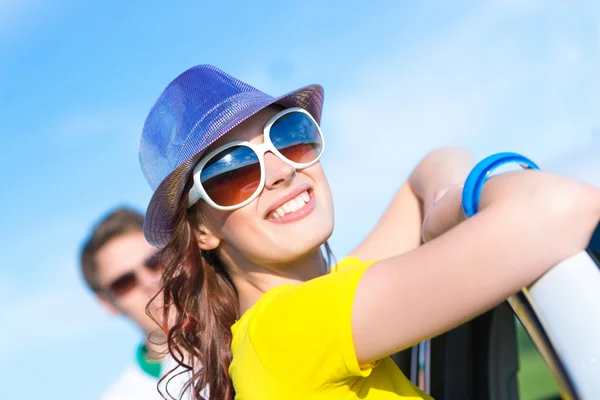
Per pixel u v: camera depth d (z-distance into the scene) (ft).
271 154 6.48
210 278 7.13
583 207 4.41
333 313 5.14
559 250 4.39
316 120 7.52
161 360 10.58
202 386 6.99
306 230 6.52
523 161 4.98
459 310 4.68
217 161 6.47
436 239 4.90
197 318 7.04
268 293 6.16
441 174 7.31
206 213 6.82
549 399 8.50
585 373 4.21
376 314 4.97
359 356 5.15
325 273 7.13
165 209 6.84
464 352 7.20
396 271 4.94
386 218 7.93
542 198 4.45
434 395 7.07
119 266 12.48
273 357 5.56
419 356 7.20
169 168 6.68
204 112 6.50
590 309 4.25
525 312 4.54
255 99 6.54
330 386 5.49
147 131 7.07
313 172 6.73
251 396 5.71
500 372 7.14
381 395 6.07
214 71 6.82
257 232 6.52
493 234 4.49
